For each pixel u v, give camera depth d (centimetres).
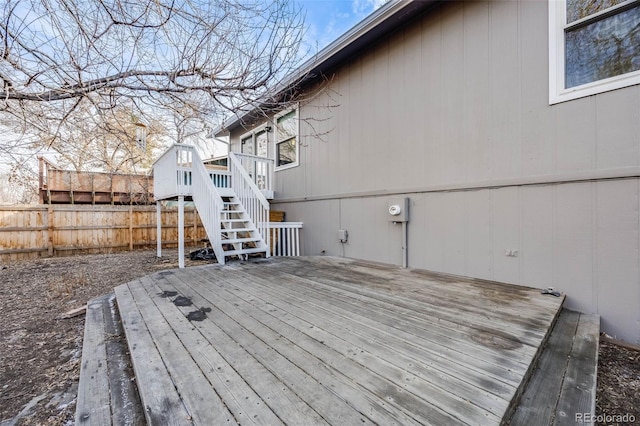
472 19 381
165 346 196
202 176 561
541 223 325
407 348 186
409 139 457
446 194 412
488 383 147
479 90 376
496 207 362
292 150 717
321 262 511
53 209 825
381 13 441
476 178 379
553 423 130
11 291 454
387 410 128
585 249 295
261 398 138
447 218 412
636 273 266
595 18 291
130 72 306
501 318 236
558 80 312
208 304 285
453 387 144
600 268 286
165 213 1017
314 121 639
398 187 474
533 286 331
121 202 1042
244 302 288
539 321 230
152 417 127
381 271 429
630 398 174
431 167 429
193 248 1011
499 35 356
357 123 543
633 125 269
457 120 398
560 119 311
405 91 461
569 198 305
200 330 222
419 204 446
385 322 230
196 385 150
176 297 311
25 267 648
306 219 672
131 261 716
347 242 570
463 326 221
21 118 301
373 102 512
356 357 175
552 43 315
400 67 466
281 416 126
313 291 323
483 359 171
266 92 368
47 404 182
